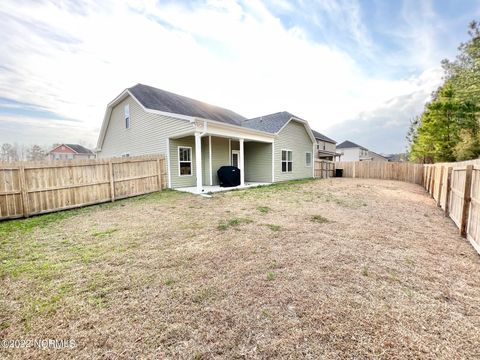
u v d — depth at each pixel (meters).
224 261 3.00
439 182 6.74
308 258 3.07
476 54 11.73
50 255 3.25
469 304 2.12
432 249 3.43
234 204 6.70
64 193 6.43
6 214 5.41
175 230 4.34
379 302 2.13
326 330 1.77
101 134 14.29
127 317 1.94
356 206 6.46
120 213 5.82
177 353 1.58
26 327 1.83
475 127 12.88
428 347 1.61
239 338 1.70
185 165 10.70
